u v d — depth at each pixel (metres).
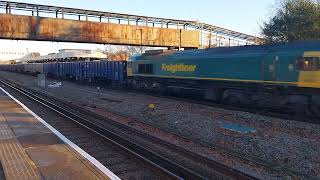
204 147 13.45
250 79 21.83
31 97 30.03
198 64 25.98
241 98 22.89
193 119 18.83
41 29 44.34
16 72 94.88
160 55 31.00
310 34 41.75
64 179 8.79
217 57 24.25
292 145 13.27
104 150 12.99
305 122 17.66
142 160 11.20
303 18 43.16
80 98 30.58
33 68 75.88
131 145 13.34
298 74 19.03
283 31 45.75
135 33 50.59
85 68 48.59
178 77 28.28
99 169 9.60
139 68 34.06
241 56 22.42
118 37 49.41
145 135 15.05
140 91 35.28
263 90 21.11
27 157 10.79
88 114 21.80
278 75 20.08
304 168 10.82
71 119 18.62
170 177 9.75
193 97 27.52
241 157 11.83
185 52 28.33
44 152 11.43
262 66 21.00
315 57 18.23
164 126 17.66
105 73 42.62
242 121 18.17
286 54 19.66
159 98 29.14
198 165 11.05
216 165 10.82
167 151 12.73
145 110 22.55
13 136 13.88
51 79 61.84
